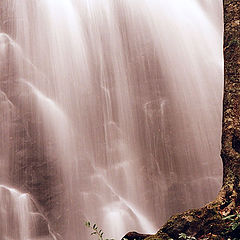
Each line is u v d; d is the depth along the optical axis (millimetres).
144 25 17578
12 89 15773
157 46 17234
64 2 17656
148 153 15328
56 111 15844
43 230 13680
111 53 17141
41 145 15039
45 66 16516
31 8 17172
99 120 15945
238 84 4301
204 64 16859
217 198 3891
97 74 16750
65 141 15391
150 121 15859
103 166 15227
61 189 14461
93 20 17547
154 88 16469
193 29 17469
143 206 14523
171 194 14570
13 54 16344
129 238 4734
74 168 14953
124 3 17844
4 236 13391
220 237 3619
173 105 16031
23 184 14281
